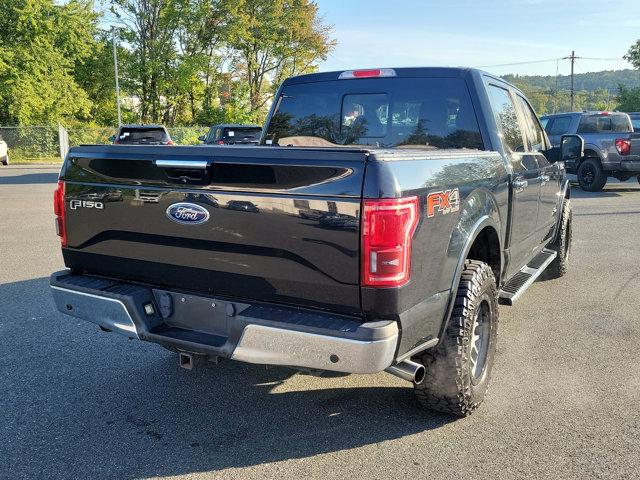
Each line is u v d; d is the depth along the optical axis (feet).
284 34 156.56
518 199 14.30
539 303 19.44
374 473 9.79
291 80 16.24
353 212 8.58
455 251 10.42
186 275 10.39
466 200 10.93
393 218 8.52
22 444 10.71
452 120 14.30
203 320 10.46
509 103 15.85
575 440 10.77
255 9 154.61
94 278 11.72
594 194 49.83
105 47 143.54
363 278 8.68
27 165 96.68
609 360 14.56
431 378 10.97
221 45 154.40
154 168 10.16
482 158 12.18
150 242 10.59
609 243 29.40
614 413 11.80
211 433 11.16
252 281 9.69
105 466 10.03
